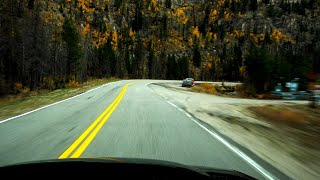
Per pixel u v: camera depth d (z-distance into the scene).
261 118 11.99
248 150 6.10
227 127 9.28
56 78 68.56
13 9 59.00
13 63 57.84
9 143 6.66
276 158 5.54
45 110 13.37
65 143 6.61
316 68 17.53
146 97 20.98
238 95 44.66
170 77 150.38
